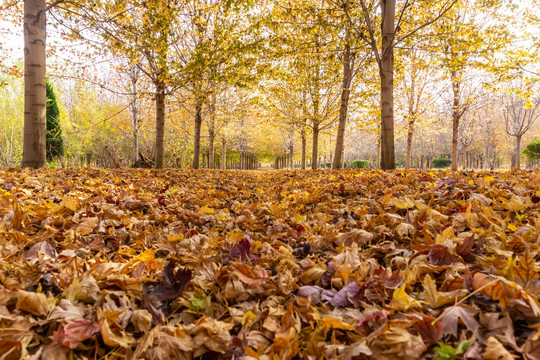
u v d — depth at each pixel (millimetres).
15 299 1177
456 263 1475
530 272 1200
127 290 1388
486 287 1136
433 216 2285
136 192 4359
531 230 1761
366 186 4195
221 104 19844
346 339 1111
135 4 8836
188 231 2389
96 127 21078
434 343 1002
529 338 897
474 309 1094
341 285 1504
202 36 14789
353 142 63094
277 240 2225
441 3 10312
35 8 6633
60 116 21250
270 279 1582
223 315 1308
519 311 1076
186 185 5801
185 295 1409
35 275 1397
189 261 1736
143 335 1117
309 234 2361
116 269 1527
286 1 10789
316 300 1369
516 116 22219
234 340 1083
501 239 1707
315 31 10211
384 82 8469
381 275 1451
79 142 20156
